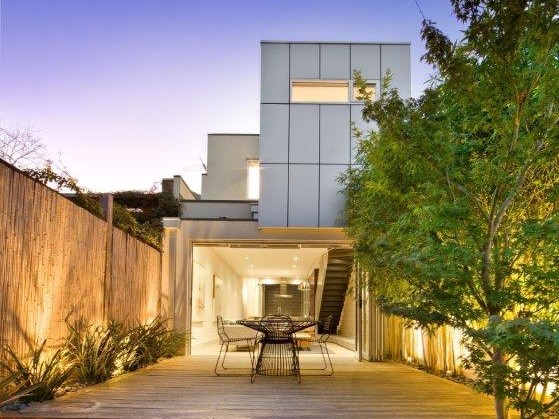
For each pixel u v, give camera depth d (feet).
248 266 60.95
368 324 30.71
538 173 12.92
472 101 11.89
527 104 11.47
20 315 15.76
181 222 32.91
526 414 13.66
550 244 11.24
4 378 14.43
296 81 30.76
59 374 16.97
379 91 30.53
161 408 15.49
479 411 15.33
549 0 10.01
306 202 30.12
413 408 15.79
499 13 10.50
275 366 26.91
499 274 12.13
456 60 11.28
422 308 13.25
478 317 12.46
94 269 21.86
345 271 49.75
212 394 18.16
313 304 64.64
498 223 11.82
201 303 41.19
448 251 11.95
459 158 12.88
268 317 24.58
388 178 13.78
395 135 12.43
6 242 14.98
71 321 19.53
